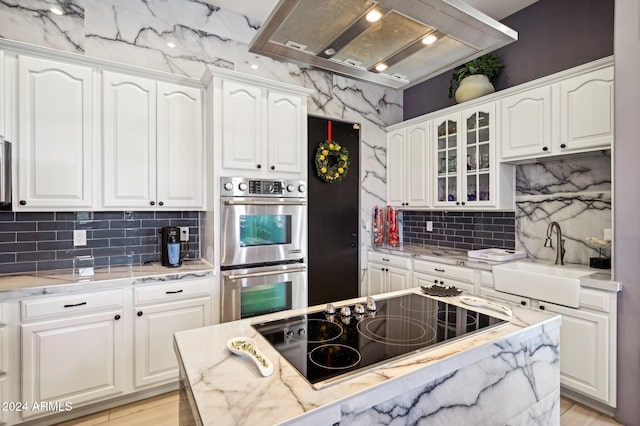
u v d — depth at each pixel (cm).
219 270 248
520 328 129
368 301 150
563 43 272
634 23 195
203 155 265
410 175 370
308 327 129
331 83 362
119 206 235
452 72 363
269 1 291
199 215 292
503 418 123
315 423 77
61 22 238
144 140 243
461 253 328
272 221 272
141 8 266
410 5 106
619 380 200
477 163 301
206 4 293
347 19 115
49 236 237
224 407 78
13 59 202
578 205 261
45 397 193
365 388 87
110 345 211
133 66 236
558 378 144
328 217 360
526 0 288
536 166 287
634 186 196
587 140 226
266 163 271
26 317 187
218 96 250
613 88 208
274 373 94
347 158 359
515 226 304
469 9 111
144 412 213
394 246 387
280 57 143
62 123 215
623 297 199
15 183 203
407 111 418
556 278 222
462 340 117
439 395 104
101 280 208
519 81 302
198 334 122
